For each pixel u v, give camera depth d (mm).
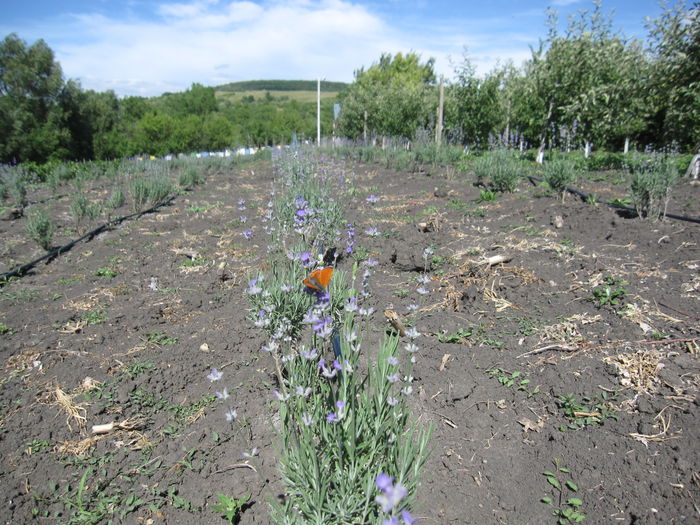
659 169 7094
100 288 5320
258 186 13328
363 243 6398
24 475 2576
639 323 3691
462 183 11375
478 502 2344
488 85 19938
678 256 4992
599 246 5621
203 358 3717
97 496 2457
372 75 44688
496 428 2840
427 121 24266
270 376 3434
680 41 10727
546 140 16062
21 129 38312
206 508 2371
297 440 2100
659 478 2336
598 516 2205
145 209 9938
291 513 2162
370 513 1858
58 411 3094
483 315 4180
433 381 3293
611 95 13133
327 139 26000
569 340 3613
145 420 3021
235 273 5559
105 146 48344
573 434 2709
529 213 7531
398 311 4324
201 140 59156
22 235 8062
